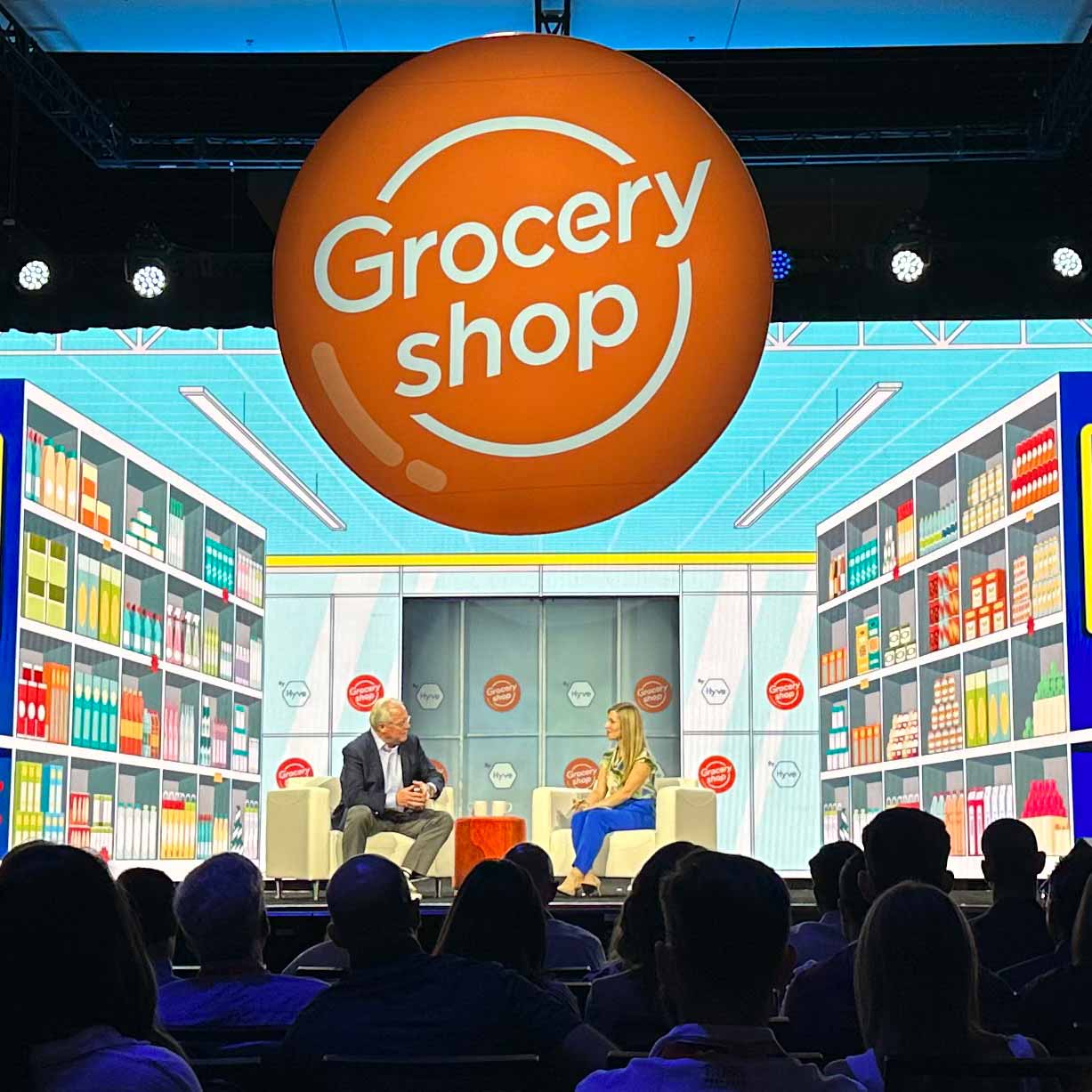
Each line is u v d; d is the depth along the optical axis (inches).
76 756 321.4
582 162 175.2
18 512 299.7
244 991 116.0
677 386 174.1
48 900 59.1
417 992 98.4
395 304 176.2
